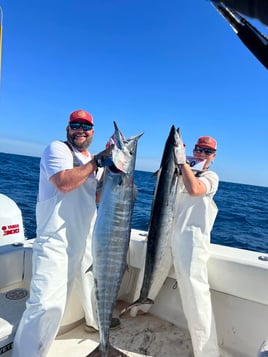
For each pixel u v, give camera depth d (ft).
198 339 7.36
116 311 9.58
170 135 7.59
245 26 3.01
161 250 7.69
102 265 7.02
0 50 6.66
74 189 7.18
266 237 29.12
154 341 8.25
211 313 7.59
